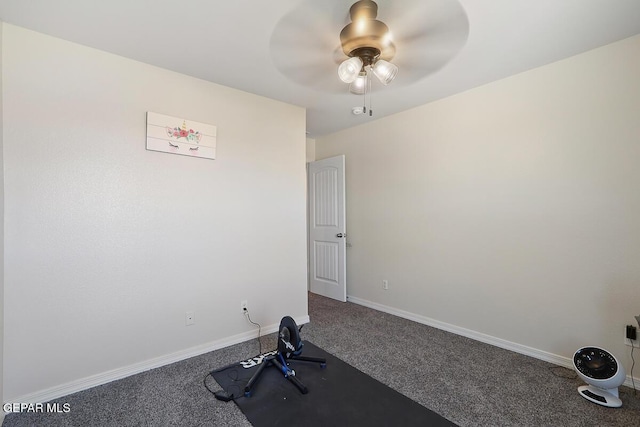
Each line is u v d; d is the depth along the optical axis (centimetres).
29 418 170
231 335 266
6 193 176
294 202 313
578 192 219
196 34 191
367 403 183
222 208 262
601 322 210
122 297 213
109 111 210
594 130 212
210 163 256
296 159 315
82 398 188
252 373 217
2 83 175
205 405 181
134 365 217
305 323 316
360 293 384
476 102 272
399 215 338
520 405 181
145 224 223
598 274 211
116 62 213
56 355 190
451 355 244
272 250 295
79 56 200
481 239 271
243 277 274
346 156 403
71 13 169
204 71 238
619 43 201
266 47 205
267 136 293
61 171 193
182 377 212
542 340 236
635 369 197
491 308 265
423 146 314
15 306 178
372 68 194
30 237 182
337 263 400
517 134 247
